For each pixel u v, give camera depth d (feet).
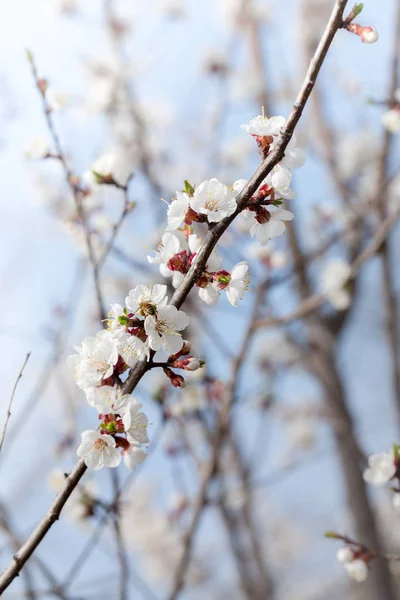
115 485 11.24
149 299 6.59
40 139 11.89
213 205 6.79
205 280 7.04
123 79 21.01
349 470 18.53
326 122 20.93
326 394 19.24
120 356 6.81
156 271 16.88
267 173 6.73
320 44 6.66
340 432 18.83
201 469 15.19
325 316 19.84
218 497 14.65
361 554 9.59
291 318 15.21
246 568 18.71
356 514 18.15
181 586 13.47
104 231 14.51
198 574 26.37
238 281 6.98
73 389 18.16
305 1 22.56
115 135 19.90
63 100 11.62
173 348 6.53
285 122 6.66
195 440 17.71
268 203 6.93
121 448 6.75
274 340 20.33
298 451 24.20
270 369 20.13
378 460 9.07
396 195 17.90
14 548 12.46
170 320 6.58
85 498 11.71
